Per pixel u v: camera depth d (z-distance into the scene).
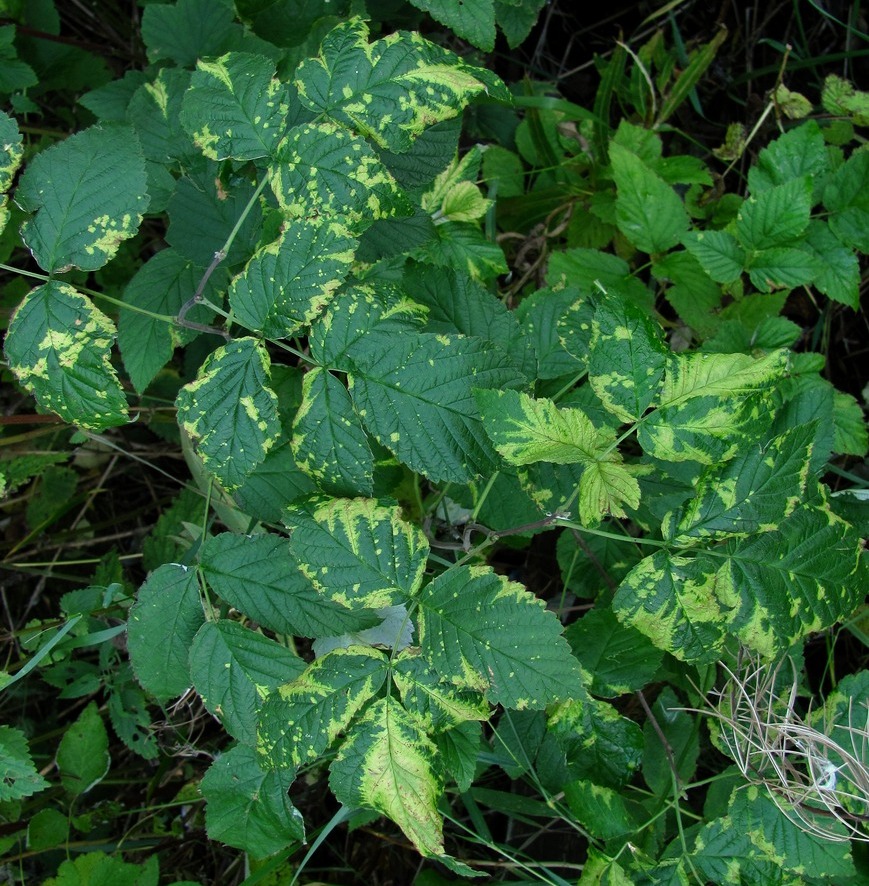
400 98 0.62
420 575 0.62
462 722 0.65
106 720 0.93
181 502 0.87
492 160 0.93
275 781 0.67
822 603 0.64
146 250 0.96
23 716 0.91
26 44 0.90
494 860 0.85
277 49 0.78
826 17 1.00
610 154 0.84
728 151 0.96
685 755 0.76
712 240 0.84
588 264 0.85
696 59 0.92
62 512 0.93
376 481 0.72
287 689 0.62
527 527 0.64
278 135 0.63
